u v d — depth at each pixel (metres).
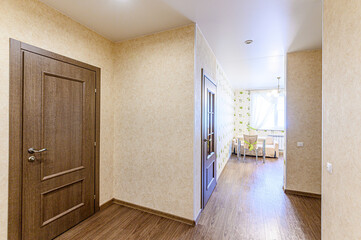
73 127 2.02
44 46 1.74
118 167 2.55
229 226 2.05
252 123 6.88
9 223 1.49
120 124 2.54
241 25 2.13
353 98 0.93
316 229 1.99
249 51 2.94
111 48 2.56
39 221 1.70
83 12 1.89
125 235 1.88
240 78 4.98
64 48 1.92
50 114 1.79
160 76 2.27
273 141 6.33
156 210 2.27
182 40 2.14
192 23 2.09
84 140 2.15
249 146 5.21
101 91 2.39
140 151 2.39
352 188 0.93
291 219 2.20
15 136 1.53
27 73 1.60
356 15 0.90
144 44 2.38
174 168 2.17
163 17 1.97
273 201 2.68
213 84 3.00
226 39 2.50
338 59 1.12
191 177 2.07
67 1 1.71
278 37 2.43
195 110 2.11
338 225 1.10
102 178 2.41
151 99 2.32
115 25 2.14
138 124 2.41
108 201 2.50
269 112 6.67
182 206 2.12
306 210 2.41
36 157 1.68
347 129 0.99
